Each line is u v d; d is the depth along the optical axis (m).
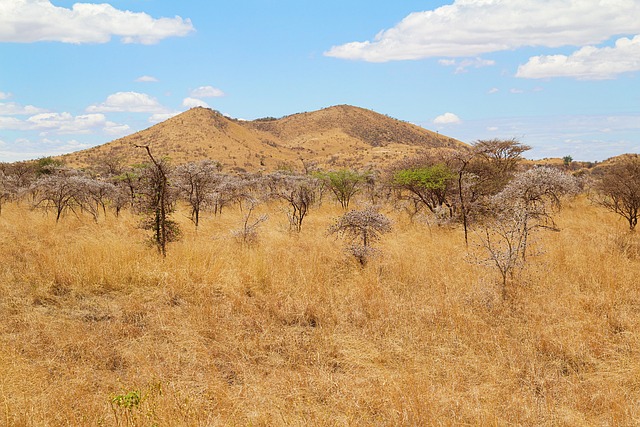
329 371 5.07
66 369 4.87
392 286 7.91
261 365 5.18
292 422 3.92
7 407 3.93
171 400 4.14
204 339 5.75
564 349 5.35
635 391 4.48
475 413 4.00
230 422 3.90
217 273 8.15
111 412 4.00
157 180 9.62
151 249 9.49
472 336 5.77
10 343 5.43
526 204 11.63
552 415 4.05
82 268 8.07
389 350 5.41
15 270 8.27
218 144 133.62
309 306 6.84
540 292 7.26
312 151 162.00
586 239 10.98
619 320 5.99
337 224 10.03
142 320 6.46
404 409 4.00
